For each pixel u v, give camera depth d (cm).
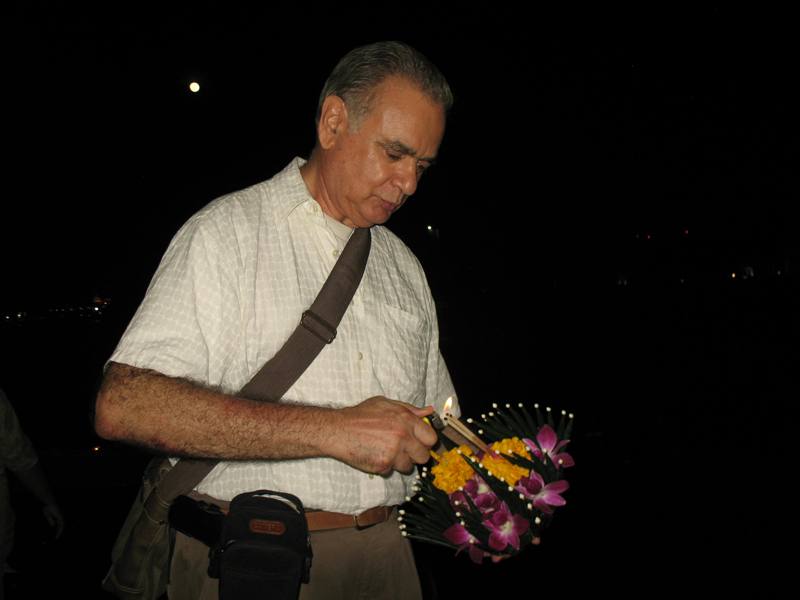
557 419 754
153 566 142
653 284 1980
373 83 141
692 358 1138
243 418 120
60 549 439
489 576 391
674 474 542
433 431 128
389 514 156
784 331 1327
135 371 123
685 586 371
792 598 353
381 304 159
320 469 140
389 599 154
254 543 128
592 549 419
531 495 137
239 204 146
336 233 155
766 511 458
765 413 715
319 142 152
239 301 139
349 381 146
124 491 540
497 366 1209
